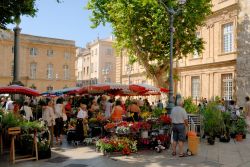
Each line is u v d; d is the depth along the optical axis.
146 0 19.28
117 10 20.61
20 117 12.05
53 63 58.47
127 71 46.34
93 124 14.76
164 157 10.95
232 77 26.84
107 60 67.38
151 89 18.56
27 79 55.62
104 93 23.48
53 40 58.50
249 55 24.48
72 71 60.34
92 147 12.98
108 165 9.77
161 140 12.37
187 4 20.27
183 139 11.02
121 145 11.38
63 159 10.63
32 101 23.09
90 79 69.44
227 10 27.52
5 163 10.00
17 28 18.86
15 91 15.23
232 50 27.20
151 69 22.84
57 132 13.79
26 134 10.59
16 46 18.91
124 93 22.16
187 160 10.48
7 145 12.04
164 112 16.17
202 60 30.61
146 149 12.41
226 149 12.63
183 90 33.22
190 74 32.22
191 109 17.02
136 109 15.96
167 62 22.53
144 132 12.24
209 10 21.75
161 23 20.38
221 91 28.03
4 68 53.09
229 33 27.64
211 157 11.00
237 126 15.75
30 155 10.70
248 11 24.66
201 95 30.53
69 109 18.52
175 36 20.92
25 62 55.53
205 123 14.32
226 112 15.74
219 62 28.09
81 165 9.77
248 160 10.55
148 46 21.88
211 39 29.52
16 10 11.47
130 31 21.05
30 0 11.59
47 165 9.77
